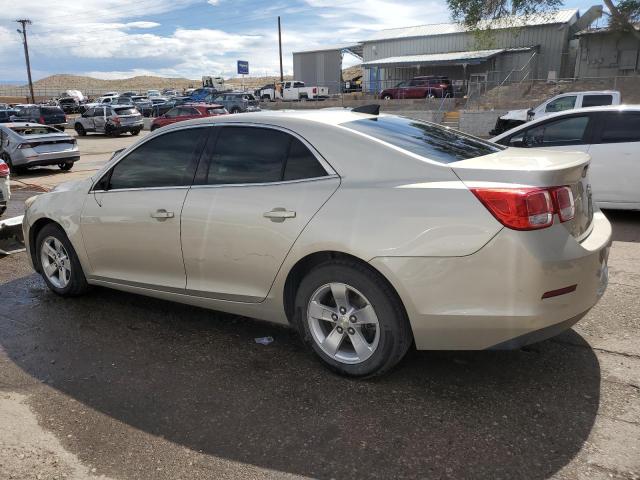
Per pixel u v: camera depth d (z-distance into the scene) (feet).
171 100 147.84
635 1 72.74
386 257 9.90
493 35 80.48
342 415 9.96
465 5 73.20
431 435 9.29
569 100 55.11
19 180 47.32
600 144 24.68
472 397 10.41
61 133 53.62
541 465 8.46
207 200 12.25
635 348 12.19
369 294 10.35
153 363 12.20
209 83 210.38
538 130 26.35
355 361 10.94
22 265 19.98
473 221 9.37
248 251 11.65
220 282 12.42
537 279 9.17
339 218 10.43
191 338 13.46
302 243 10.81
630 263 18.62
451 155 11.07
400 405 10.21
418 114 88.38
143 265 13.76
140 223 13.37
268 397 10.65
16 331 14.07
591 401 10.16
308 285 11.12
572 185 10.14
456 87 119.75
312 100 125.80
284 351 12.62
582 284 9.78
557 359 11.79
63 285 16.12
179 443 9.31
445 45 131.85
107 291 17.01
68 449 9.22
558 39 117.70
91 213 14.51
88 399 10.77
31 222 16.43
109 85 513.45
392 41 139.23
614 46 104.68
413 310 9.91
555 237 9.43
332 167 10.96
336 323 11.03
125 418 10.09
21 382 11.49
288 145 11.59
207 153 12.67
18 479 8.49
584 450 8.78
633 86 85.40
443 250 9.53
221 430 9.64
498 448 8.89
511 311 9.32
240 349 12.78
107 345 13.16
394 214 9.95
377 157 10.65
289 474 8.46
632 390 10.48
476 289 9.44
